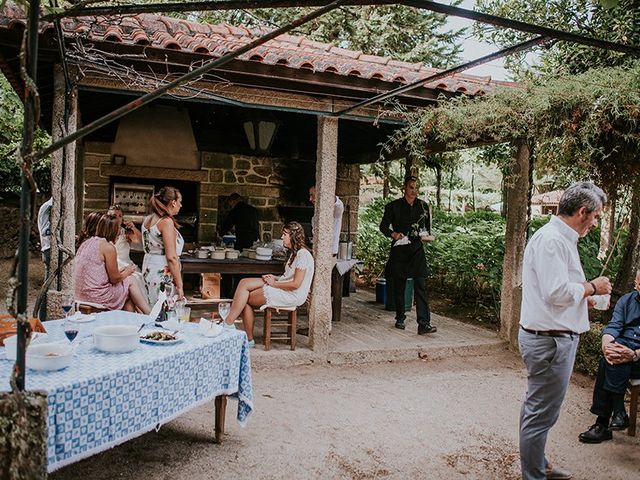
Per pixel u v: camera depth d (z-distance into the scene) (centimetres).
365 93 562
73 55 430
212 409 438
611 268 809
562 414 468
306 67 499
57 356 264
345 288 962
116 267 474
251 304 563
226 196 941
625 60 661
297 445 379
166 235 502
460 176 1477
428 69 637
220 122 913
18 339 177
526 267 314
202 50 464
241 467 341
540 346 305
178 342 332
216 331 357
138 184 884
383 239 1123
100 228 475
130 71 467
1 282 997
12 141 1197
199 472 331
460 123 536
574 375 588
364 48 1242
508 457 377
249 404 373
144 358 294
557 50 785
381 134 845
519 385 542
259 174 966
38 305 319
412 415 448
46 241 554
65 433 243
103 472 325
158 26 564
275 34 191
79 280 467
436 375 563
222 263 641
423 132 574
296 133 966
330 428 412
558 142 500
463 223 1085
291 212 994
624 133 462
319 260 575
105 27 439
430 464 362
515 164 651
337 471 345
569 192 306
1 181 1338
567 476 345
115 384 267
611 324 426
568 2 766
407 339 658
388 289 834
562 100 476
